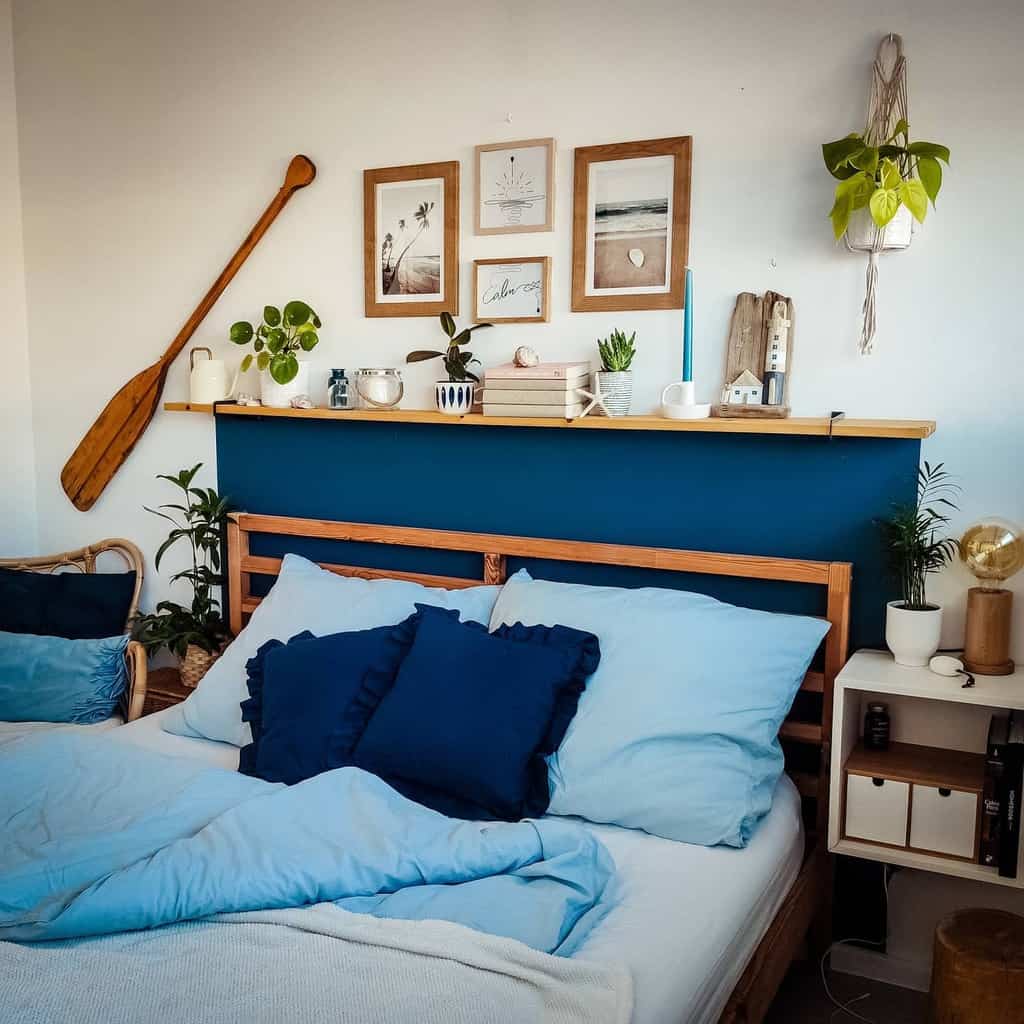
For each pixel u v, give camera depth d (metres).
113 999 1.45
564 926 1.67
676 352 2.57
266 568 3.15
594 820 2.13
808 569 2.40
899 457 2.36
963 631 2.34
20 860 1.79
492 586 2.71
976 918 2.17
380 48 2.85
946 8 2.22
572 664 2.24
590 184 2.62
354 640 2.45
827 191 2.37
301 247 3.04
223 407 3.03
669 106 2.52
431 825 1.89
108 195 3.37
